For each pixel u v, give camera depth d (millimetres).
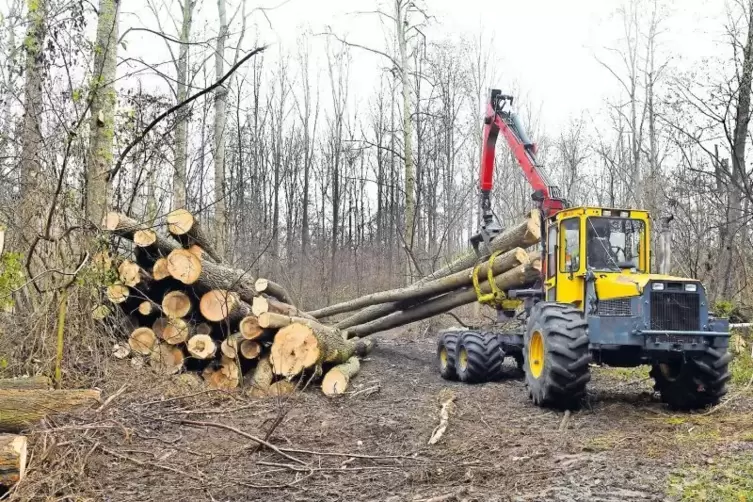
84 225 6965
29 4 6977
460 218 31312
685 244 14453
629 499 4578
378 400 8352
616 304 7539
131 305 8547
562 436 6383
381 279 24500
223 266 9070
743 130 12000
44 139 7293
